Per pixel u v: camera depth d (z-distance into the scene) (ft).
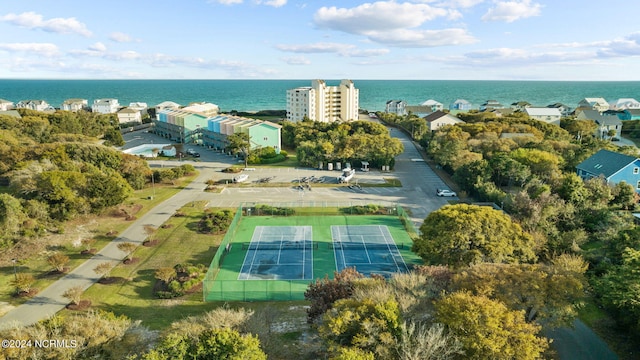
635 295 100.94
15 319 124.88
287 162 358.43
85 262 163.43
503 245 135.44
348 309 91.04
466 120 479.82
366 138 333.62
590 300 126.00
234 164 349.61
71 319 94.84
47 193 198.18
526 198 188.03
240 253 174.70
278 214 223.92
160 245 180.14
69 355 84.23
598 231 164.86
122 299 137.18
